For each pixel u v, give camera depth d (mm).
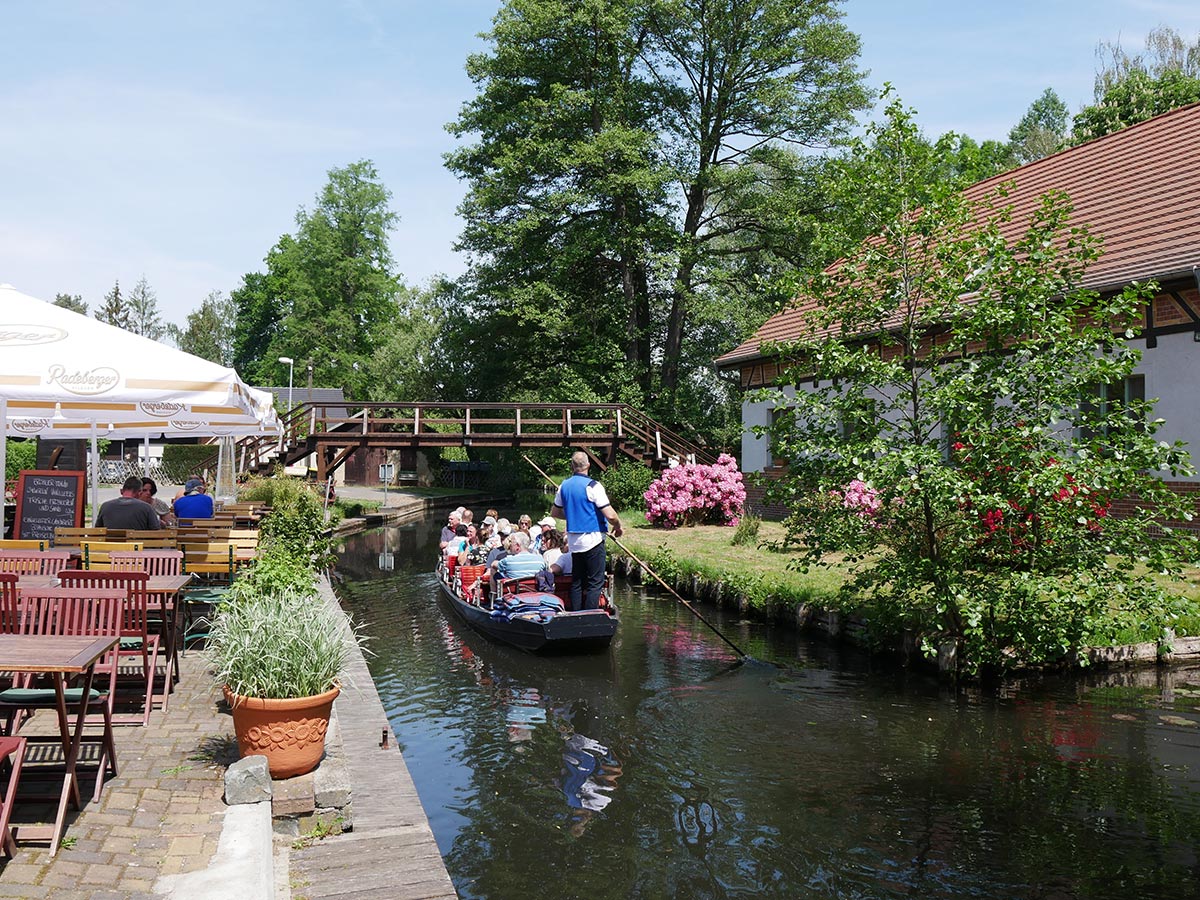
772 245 31406
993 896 4629
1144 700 7680
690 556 14375
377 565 18031
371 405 24172
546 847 5223
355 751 5633
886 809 5676
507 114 30609
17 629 4562
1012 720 7270
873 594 9422
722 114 31578
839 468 8727
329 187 54375
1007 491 7824
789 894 4676
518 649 10164
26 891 3344
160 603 6406
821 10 29953
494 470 41500
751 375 21797
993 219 8727
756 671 9023
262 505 16516
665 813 5672
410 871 4035
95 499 10945
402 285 54625
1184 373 11898
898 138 8758
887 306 8805
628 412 25812
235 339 63250
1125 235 13555
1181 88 29375
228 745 5078
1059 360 7785
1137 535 7855
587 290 32375
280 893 3801
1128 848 5105
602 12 28641
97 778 4285
